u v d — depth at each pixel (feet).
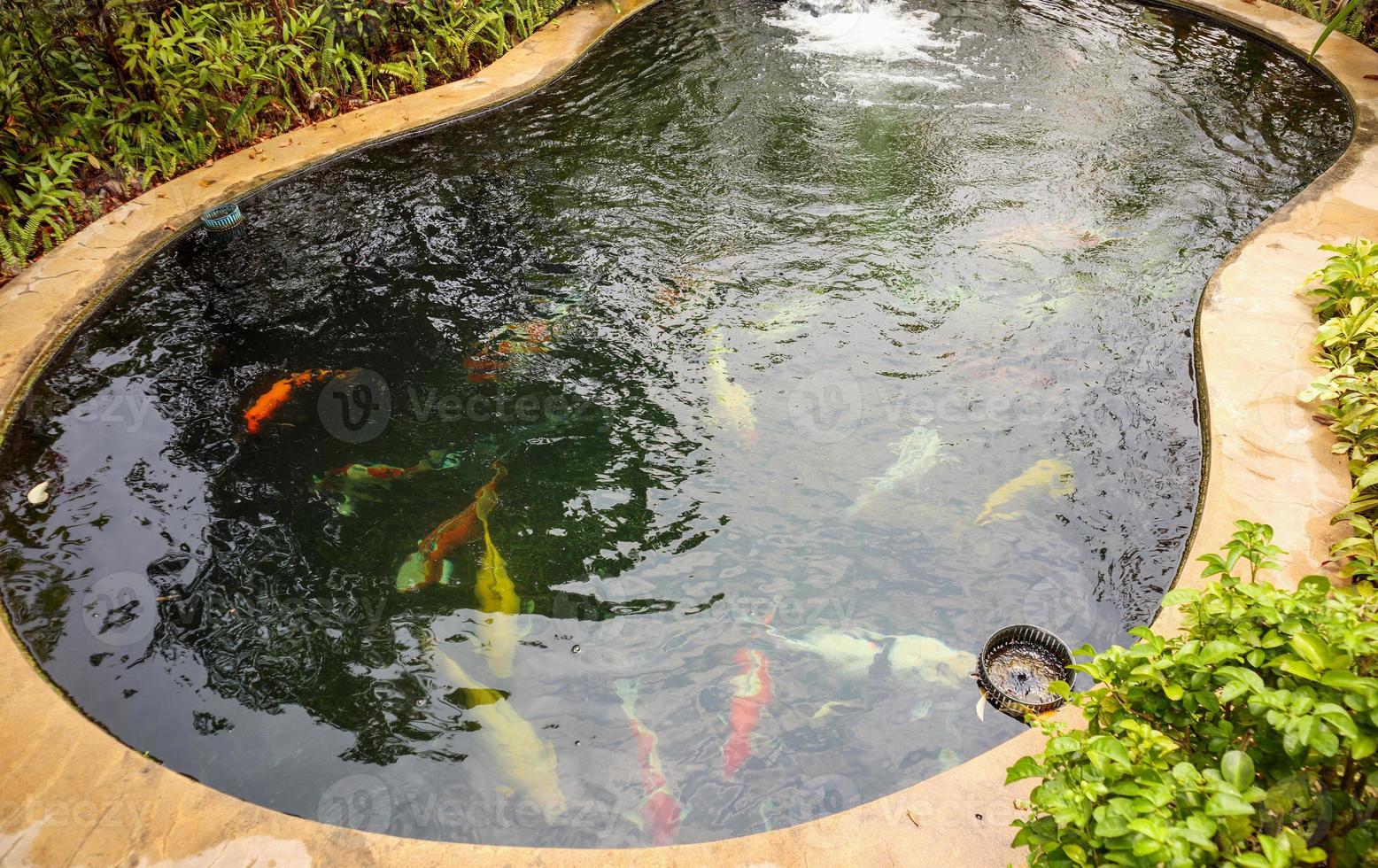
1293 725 5.34
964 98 24.09
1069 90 24.34
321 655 10.92
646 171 21.09
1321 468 11.59
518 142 22.49
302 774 9.54
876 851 7.82
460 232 18.95
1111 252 17.65
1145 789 5.46
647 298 16.90
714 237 18.58
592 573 11.89
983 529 12.20
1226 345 13.98
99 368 15.55
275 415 14.51
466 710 10.14
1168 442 13.25
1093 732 6.72
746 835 8.86
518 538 12.42
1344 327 13.15
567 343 15.89
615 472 13.35
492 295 17.10
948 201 19.57
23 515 12.83
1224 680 6.07
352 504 13.01
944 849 7.80
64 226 18.42
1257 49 26.35
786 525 12.44
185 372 15.44
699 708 10.14
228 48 22.08
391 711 10.18
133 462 13.73
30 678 10.19
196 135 21.17
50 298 16.44
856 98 24.27
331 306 16.92
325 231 19.01
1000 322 15.96
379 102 24.27
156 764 9.05
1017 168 20.71
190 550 12.34
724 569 11.87
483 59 27.17
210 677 10.64
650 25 29.60
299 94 23.85
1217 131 21.89
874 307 16.46
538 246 18.45
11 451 13.89
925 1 31.22
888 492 12.85
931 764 9.39
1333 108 22.59
